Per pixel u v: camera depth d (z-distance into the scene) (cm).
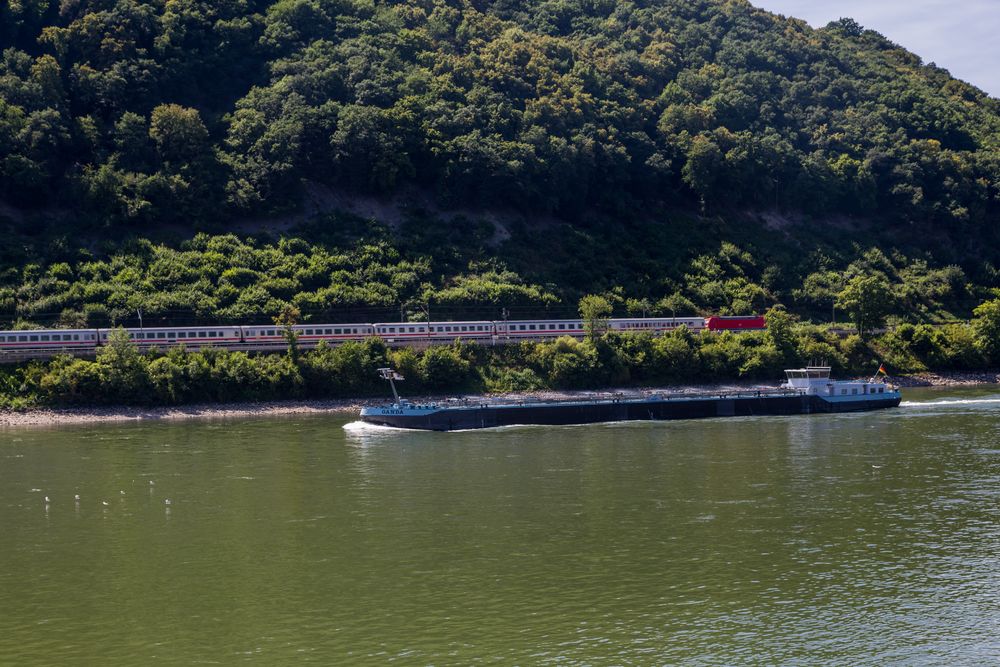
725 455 15388
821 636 8688
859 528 11462
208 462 14762
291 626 8912
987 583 9800
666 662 8238
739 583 9825
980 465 14488
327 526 11619
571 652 8406
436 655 8356
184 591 9712
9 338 19212
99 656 8381
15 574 10188
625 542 10994
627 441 16675
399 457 15225
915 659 8281
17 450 15562
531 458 15175
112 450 15562
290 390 19925
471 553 10662
